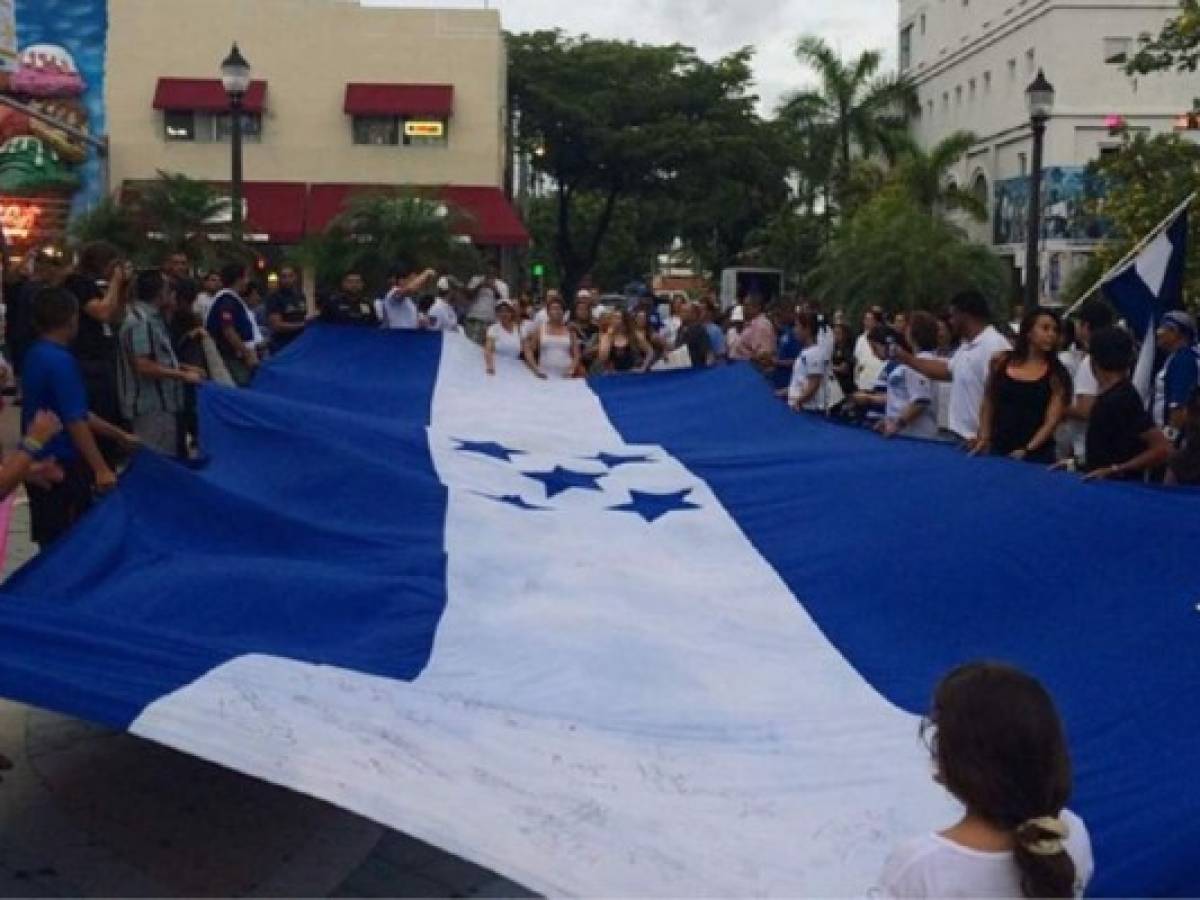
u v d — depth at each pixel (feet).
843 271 110.42
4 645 15.84
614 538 25.99
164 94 126.72
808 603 22.63
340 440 29.84
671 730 17.08
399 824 12.85
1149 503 23.04
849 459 29.58
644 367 62.03
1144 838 14.32
